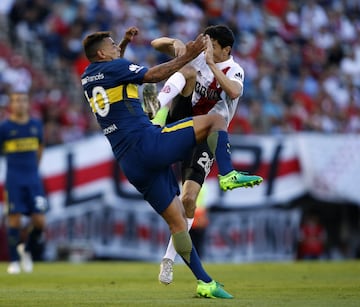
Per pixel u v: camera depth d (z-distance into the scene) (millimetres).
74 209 54156
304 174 60969
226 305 21078
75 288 29000
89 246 54531
